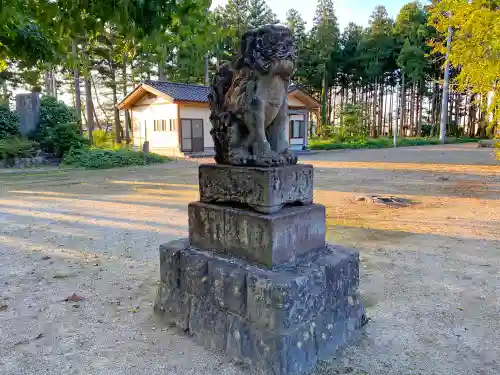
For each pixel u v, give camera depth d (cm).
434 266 403
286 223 243
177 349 255
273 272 234
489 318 292
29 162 1661
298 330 226
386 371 229
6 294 347
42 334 276
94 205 798
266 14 3269
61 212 728
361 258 430
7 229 594
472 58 991
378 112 4788
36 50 388
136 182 1173
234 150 266
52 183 1166
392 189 936
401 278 372
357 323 277
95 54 2367
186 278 277
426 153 2139
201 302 266
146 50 318
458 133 4506
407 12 3888
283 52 243
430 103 4672
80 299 335
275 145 269
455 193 864
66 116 1955
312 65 3888
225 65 287
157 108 2261
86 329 283
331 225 587
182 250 285
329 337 248
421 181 1064
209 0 305
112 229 588
